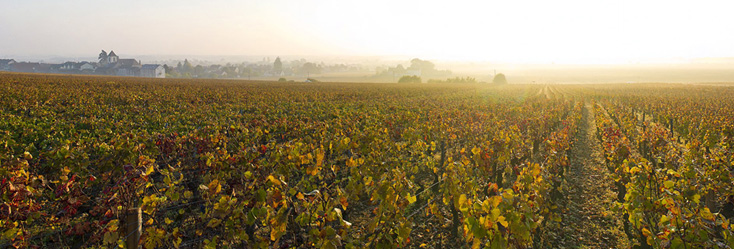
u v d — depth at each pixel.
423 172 10.71
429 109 23.80
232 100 31.36
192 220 6.31
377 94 47.31
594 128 21.77
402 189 5.19
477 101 35.88
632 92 61.00
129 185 4.79
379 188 4.86
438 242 6.61
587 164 12.49
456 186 5.86
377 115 17.33
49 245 5.73
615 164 9.98
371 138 9.12
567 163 11.31
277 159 6.32
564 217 7.91
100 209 4.82
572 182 10.28
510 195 4.38
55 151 6.94
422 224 7.36
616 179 8.33
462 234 6.83
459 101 36.03
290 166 6.47
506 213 4.32
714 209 7.60
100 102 25.42
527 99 36.00
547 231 7.17
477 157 8.45
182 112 19.56
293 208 4.83
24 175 4.73
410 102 32.53
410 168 9.97
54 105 22.62
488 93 58.19
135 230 3.76
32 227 6.07
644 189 5.88
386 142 10.09
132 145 7.43
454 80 132.12
